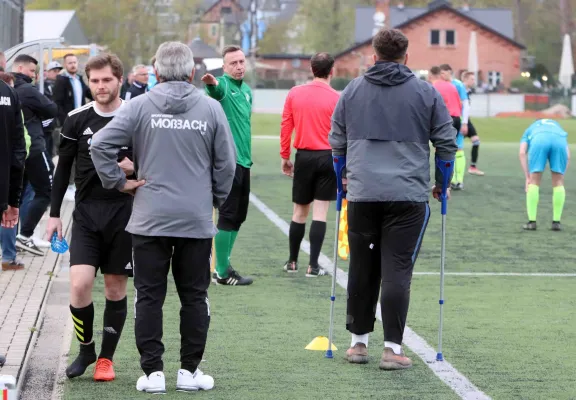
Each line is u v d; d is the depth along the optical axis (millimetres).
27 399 7625
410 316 10680
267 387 7875
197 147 7469
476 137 28922
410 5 122812
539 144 17875
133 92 20891
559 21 120625
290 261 13555
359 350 8711
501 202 22391
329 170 12930
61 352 8977
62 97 19438
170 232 7422
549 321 10539
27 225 14039
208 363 8648
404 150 8398
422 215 8445
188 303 7656
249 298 11656
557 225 18078
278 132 56719
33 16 46250
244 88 12188
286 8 167250
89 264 7809
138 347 7637
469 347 9297
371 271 8617
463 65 107562
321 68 12883
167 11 110438
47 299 11570
